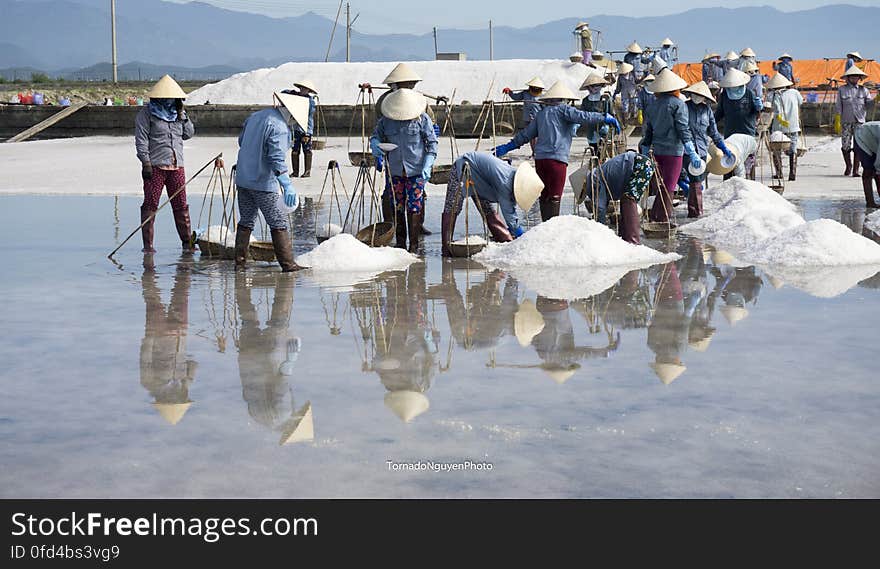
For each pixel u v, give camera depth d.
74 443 4.68
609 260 10.07
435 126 11.31
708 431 4.77
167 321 7.38
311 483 4.20
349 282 9.10
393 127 11.16
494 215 11.48
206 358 6.24
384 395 5.39
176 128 11.20
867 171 15.36
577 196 12.40
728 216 13.07
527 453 4.50
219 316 7.56
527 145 31.12
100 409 5.19
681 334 6.81
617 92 29.55
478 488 4.14
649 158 11.75
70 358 6.26
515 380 5.67
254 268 10.02
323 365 6.05
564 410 5.10
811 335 6.75
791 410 5.07
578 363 6.04
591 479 4.22
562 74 48.19
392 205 11.42
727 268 9.78
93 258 10.74
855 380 5.62
